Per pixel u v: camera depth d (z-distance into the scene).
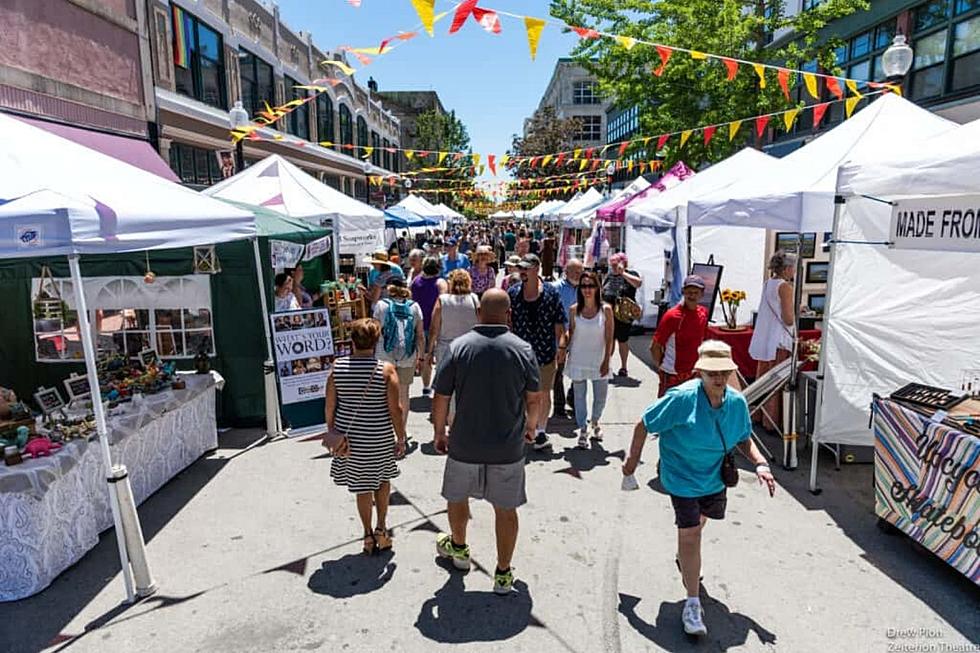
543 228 37.22
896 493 4.35
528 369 3.67
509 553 3.77
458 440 3.70
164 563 4.20
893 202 4.55
